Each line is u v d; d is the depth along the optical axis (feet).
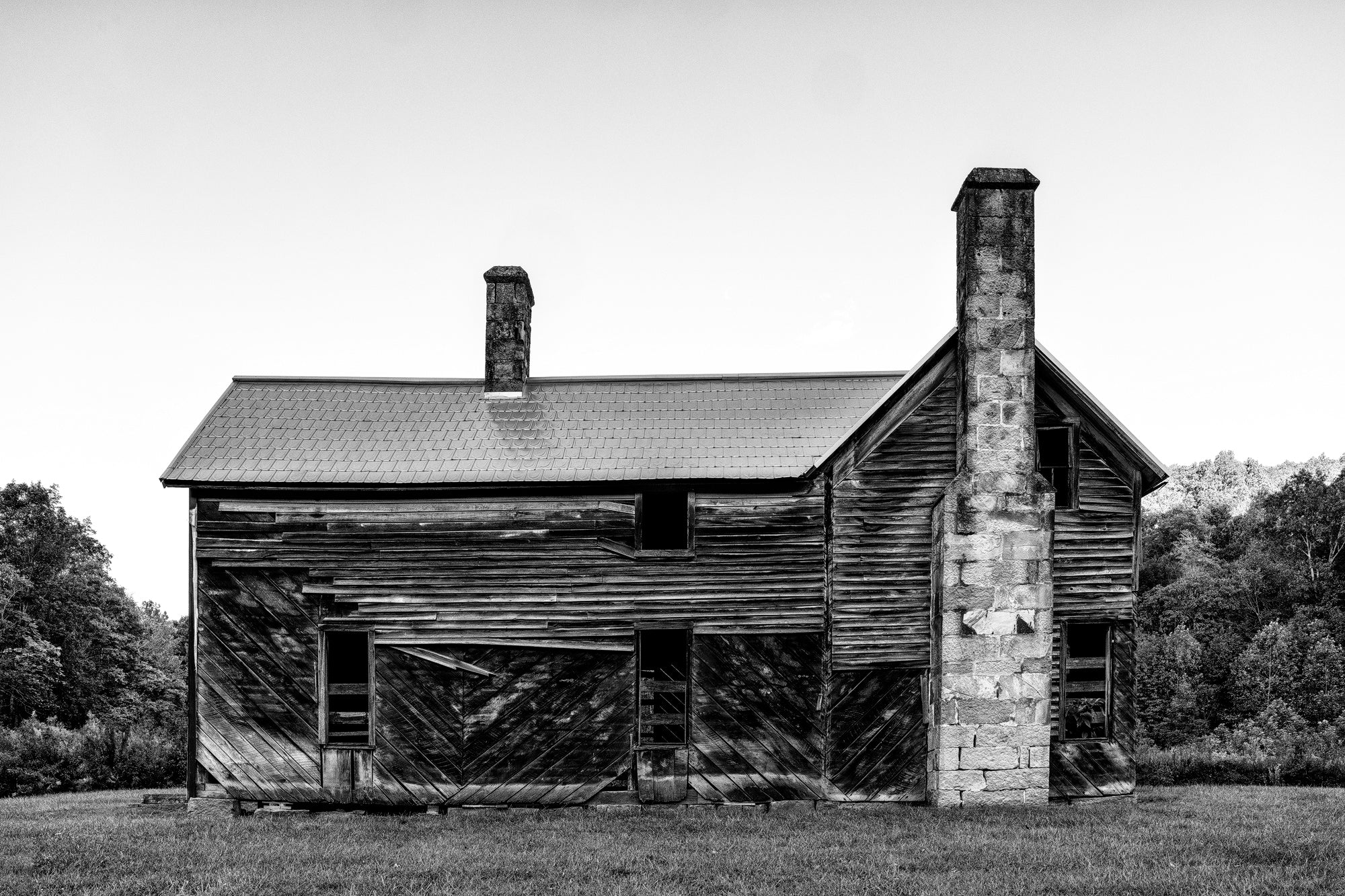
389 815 53.16
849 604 54.54
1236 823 47.42
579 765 54.13
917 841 43.96
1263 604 234.58
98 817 53.62
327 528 55.26
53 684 184.34
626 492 55.72
